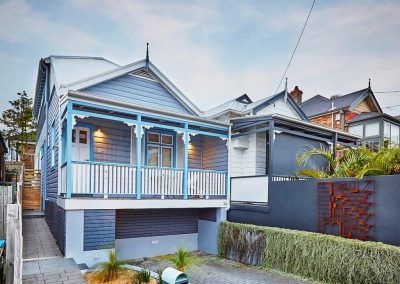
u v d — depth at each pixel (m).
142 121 8.39
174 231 9.84
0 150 13.30
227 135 10.27
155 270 7.54
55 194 8.53
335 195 6.86
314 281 6.26
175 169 8.64
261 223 8.64
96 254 6.88
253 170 10.34
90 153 8.80
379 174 6.82
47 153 11.38
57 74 9.76
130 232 8.98
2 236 6.80
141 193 7.87
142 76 10.00
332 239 6.16
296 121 9.80
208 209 9.97
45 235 8.52
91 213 6.95
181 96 10.67
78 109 7.55
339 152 12.75
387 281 5.20
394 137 16.59
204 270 7.50
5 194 6.96
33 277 5.13
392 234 5.79
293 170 10.73
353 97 19.33
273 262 7.29
